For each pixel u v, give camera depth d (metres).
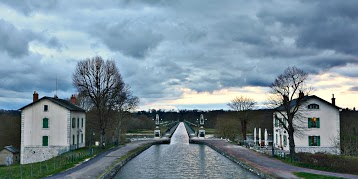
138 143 100.62
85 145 85.31
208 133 155.62
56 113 70.50
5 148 72.19
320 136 69.50
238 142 95.56
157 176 48.97
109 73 80.81
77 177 41.59
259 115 108.25
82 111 80.44
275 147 79.19
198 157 71.25
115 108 93.38
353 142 66.56
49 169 47.78
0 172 48.53
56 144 70.12
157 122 134.25
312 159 51.19
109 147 83.56
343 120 82.12
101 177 41.66
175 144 108.31
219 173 51.00
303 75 96.06
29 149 70.06
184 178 47.41
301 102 66.38
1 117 93.62
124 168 55.72
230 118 117.06
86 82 79.75
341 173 43.12
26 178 41.50
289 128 59.28
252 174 49.22
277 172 45.09
